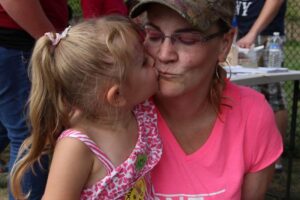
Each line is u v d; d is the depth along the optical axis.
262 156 1.47
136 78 1.26
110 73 1.22
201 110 1.41
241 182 1.42
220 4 1.28
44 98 1.29
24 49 2.12
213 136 1.40
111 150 1.26
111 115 1.26
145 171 1.32
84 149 1.21
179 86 1.30
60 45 1.26
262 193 1.55
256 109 1.45
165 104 1.40
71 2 4.31
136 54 1.25
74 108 1.27
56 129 1.31
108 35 1.22
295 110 3.19
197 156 1.39
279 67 3.17
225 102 1.43
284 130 3.50
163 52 1.28
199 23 1.24
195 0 1.24
